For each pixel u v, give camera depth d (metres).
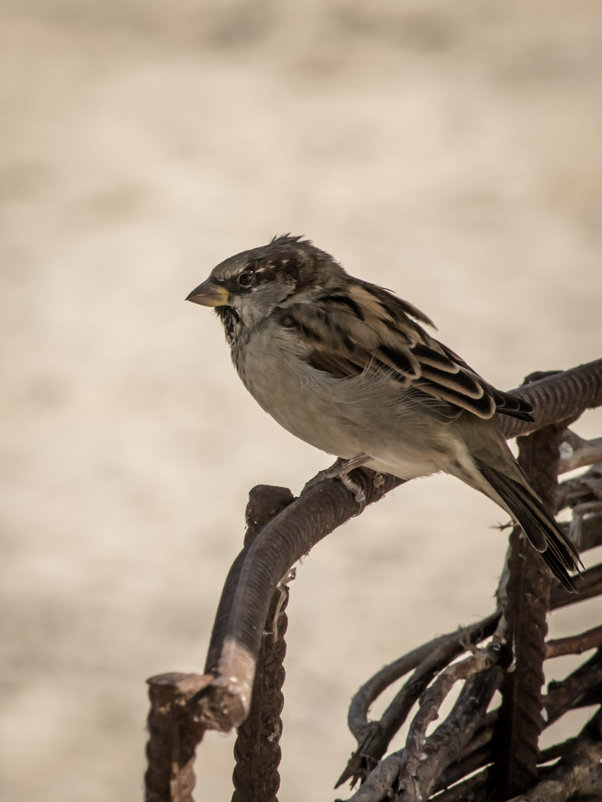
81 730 9.94
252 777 3.80
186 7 30.91
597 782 4.59
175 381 16.33
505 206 21.77
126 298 18.78
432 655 4.66
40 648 11.03
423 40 28.67
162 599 11.80
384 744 4.46
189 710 2.63
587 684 4.75
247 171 23.30
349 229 21.08
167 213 21.72
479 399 4.74
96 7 31.22
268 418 15.41
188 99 26.47
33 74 27.81
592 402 4.67
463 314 18.16
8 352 17.12
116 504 13.61
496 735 4.59
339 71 27.53
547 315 18.05
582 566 4.51
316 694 10.26
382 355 5.32
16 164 23.58
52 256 20.19
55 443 14.89
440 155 23.80
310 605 11.52
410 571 12.08
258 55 28.34
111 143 24.52
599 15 29.48
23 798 9.08
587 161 23.11
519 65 27.31
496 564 12.12
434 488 13.77
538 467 4.73
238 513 13.38
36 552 12.66
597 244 20.31
